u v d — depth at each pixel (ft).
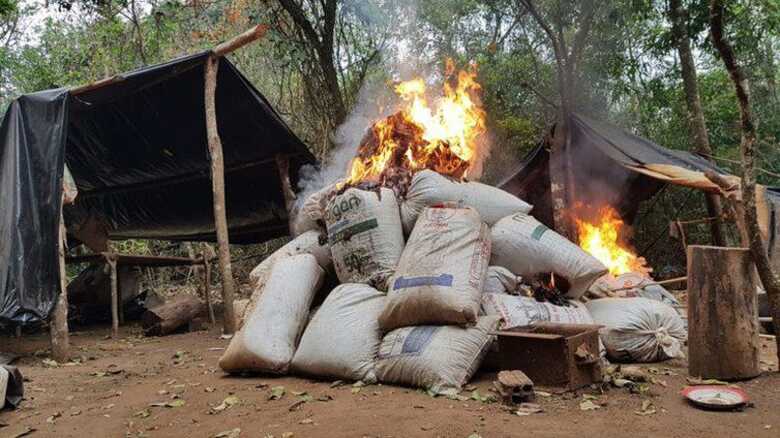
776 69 44.62
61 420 12.98
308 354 14.92
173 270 51.72
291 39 33.40
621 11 30.25
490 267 16.10
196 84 25.66
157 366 18.75
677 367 15.24
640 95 39.63
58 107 21.30
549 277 16.39
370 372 14.07
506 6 36.06
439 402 12.18
